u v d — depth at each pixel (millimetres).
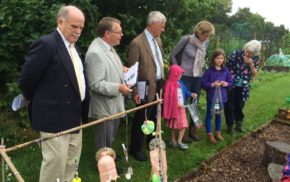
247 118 7340
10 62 5328
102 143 4242
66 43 3320
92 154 5070
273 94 9773
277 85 11258
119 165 4770
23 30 5121
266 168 5207
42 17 5016
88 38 5215
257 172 5109
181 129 5441
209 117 5840
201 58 5430
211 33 5238
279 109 7477
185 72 5418
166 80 5730
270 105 8445
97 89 3908
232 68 6043
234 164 5320
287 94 9820
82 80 3498
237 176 4965
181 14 6055
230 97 6105
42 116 3311
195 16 6195
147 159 5027
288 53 18625
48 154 3367
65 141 3408
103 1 5562
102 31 4012
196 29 5289
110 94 3936
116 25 3990
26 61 3201
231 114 6207
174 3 5684
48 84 3277
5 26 5027
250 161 5453
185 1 5645
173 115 5254
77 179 2723
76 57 3445
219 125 5977
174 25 6094
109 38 4020
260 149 5941
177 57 5445
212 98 5719
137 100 4648
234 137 6156
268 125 7184
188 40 5363
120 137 5707
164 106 5258
